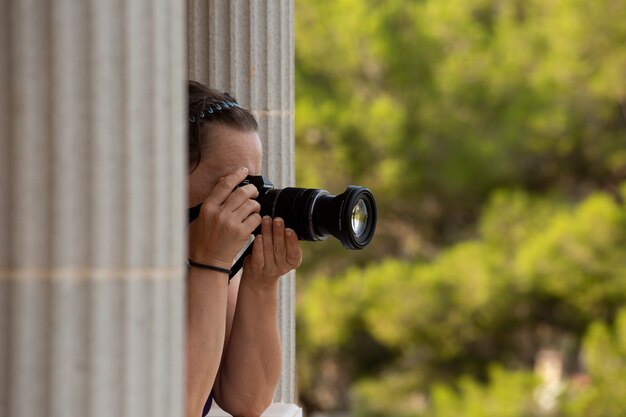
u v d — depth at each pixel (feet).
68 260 11.19
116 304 11.37
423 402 95.40
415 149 86.28
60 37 11.12
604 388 78.43
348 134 85.76
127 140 11.36
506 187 87.61
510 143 85.40
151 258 11.53
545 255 80.33
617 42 81.15
